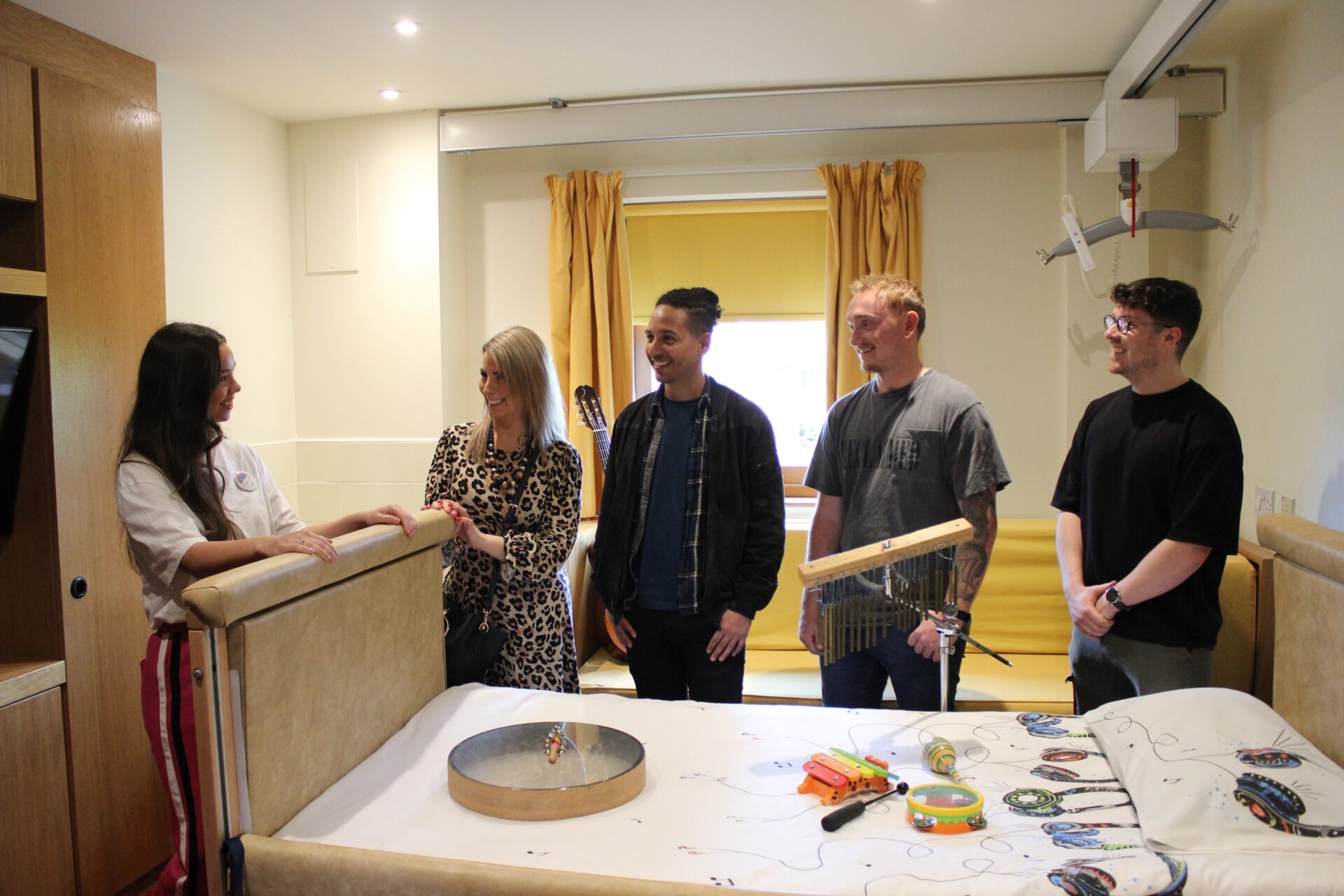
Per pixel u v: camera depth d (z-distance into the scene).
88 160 2.36
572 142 3.22
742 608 2.10
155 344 1.71
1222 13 2.53
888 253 3.25
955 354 3.32
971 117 3.02
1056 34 2.65
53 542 2.25
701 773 1.57
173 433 1.69
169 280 2.90
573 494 2.13
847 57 2.82
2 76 2.16
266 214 3.34
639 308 3.59
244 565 1.53
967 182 3.29
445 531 1.94
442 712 1.84
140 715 2.47
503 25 2.54
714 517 2.12
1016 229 3.27
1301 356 2.45
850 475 2.21
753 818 1.41
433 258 3.36
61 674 2.24
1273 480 2.63
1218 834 1.28
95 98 2.38
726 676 2.15
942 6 2.44
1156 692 1.99
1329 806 1.29
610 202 3.38
